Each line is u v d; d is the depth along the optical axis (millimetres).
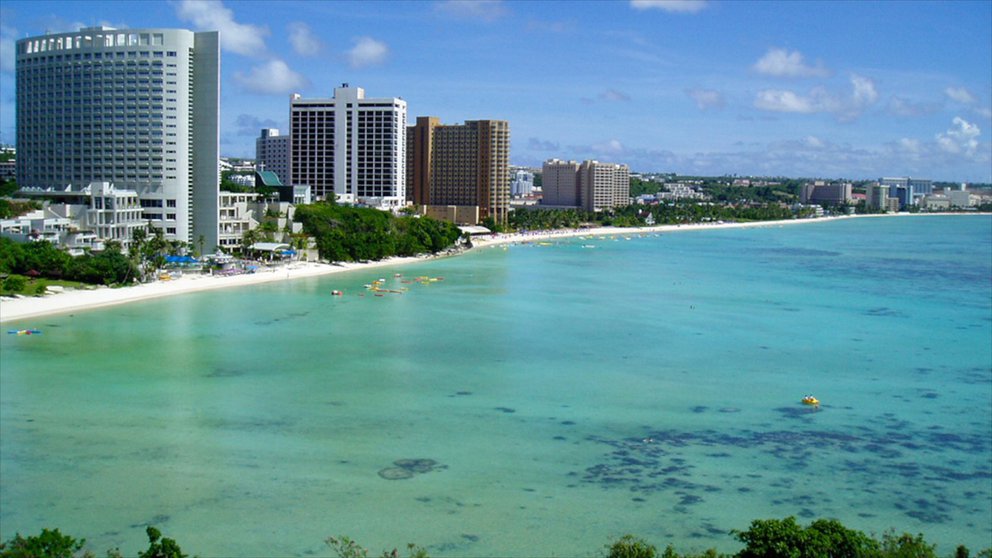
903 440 132000
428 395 151625
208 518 100750
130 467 115062
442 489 110125
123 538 95500
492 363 176500
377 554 93188
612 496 109250
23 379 156750
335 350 186250
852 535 78625
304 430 131125
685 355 187125
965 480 116750
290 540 95938
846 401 152250
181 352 181125
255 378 160625
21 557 71188
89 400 144250
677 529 100562
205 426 131875
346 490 109250
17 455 118438
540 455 122812
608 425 136625
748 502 108438
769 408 147375
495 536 97875
